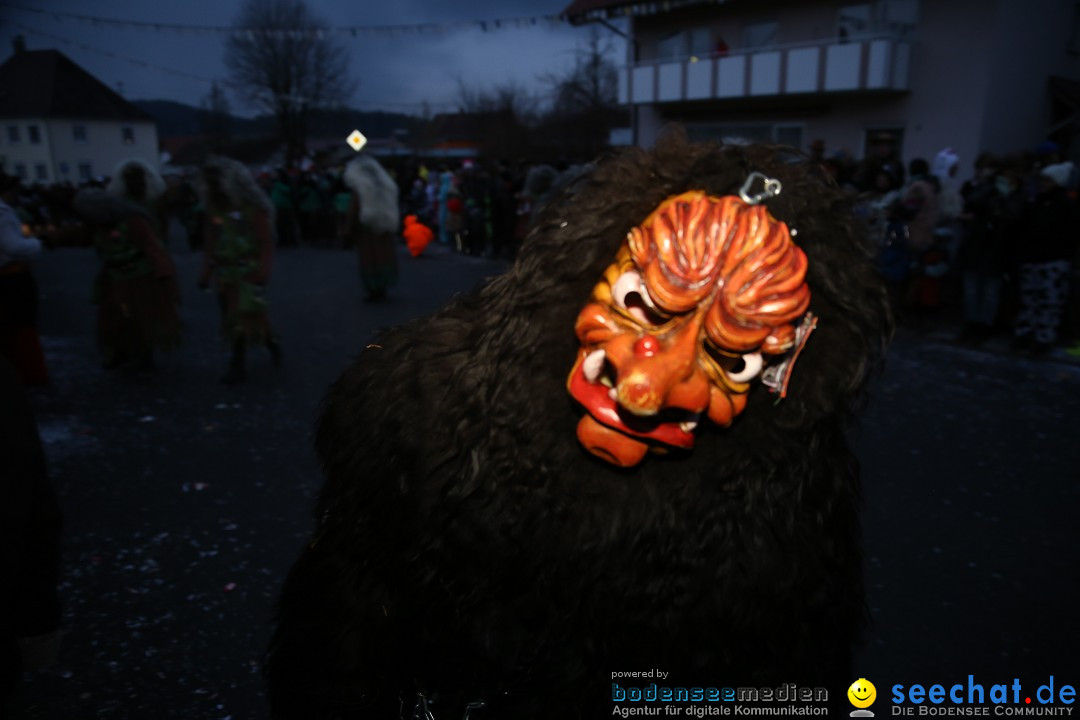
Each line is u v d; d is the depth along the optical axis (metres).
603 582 0.91
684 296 0.79
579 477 0.90
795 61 15.20
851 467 0.97
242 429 4.51
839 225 0.88
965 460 4.09
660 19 18.39
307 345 6.56
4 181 5.85
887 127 14.84
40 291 9.66
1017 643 2.55
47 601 1.44
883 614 2.70
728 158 0.88
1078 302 6.55
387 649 1.03
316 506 1.16
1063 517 3.46
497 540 0.92
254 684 2.33
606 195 0.88
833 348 0.88
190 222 14.95
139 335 5.45
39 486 1.37
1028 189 6.17
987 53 13.29
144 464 3.98
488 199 12.51
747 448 0.88
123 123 52.78
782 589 0.90
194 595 2.79
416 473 0.96
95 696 2.26
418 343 1.03
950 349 6.41
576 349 0.89
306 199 15.20
